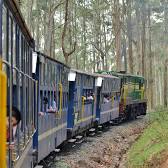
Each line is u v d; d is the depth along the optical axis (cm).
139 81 3944
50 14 3950
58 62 1547
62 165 1480
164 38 6359
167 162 1310
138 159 1564
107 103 2809
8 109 480
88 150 1905
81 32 5862
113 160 1777
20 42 671
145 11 5700
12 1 520
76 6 5334
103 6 5462
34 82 1041
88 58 7175
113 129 2892
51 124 1422
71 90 1902
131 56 5091
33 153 1128
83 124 2170
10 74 514
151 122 3097
